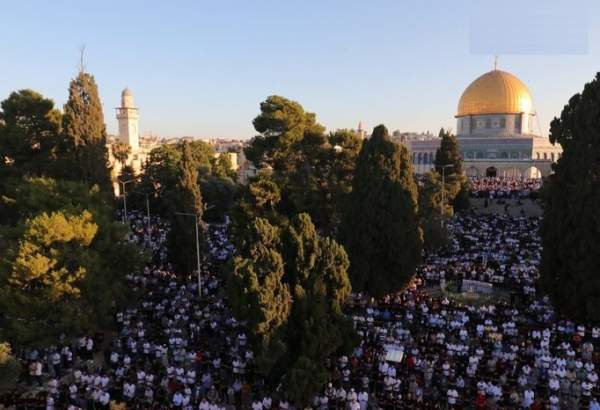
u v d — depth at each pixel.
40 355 26.92
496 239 53.50
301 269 22.88
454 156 75.81
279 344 20.98
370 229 34.06
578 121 30.06
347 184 39.38
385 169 33.97
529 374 22.92
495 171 106.62
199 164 83.31
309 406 21.16
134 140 139.50
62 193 32.75
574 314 29.80
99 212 32.41
